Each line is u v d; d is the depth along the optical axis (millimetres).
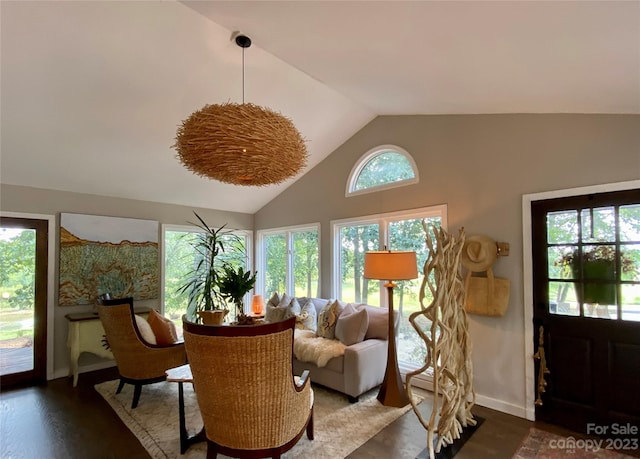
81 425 2645
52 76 2633
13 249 3686
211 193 4988
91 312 4074
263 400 1737
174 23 2445
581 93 2141
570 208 2584
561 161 2641
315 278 4887
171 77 2912
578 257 2551
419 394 3250
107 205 4371
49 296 3854
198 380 1790
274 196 5512
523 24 1453
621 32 1372
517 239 2846
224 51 2785
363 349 3096
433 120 3504
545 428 2574
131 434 2508
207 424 1855
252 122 1923
